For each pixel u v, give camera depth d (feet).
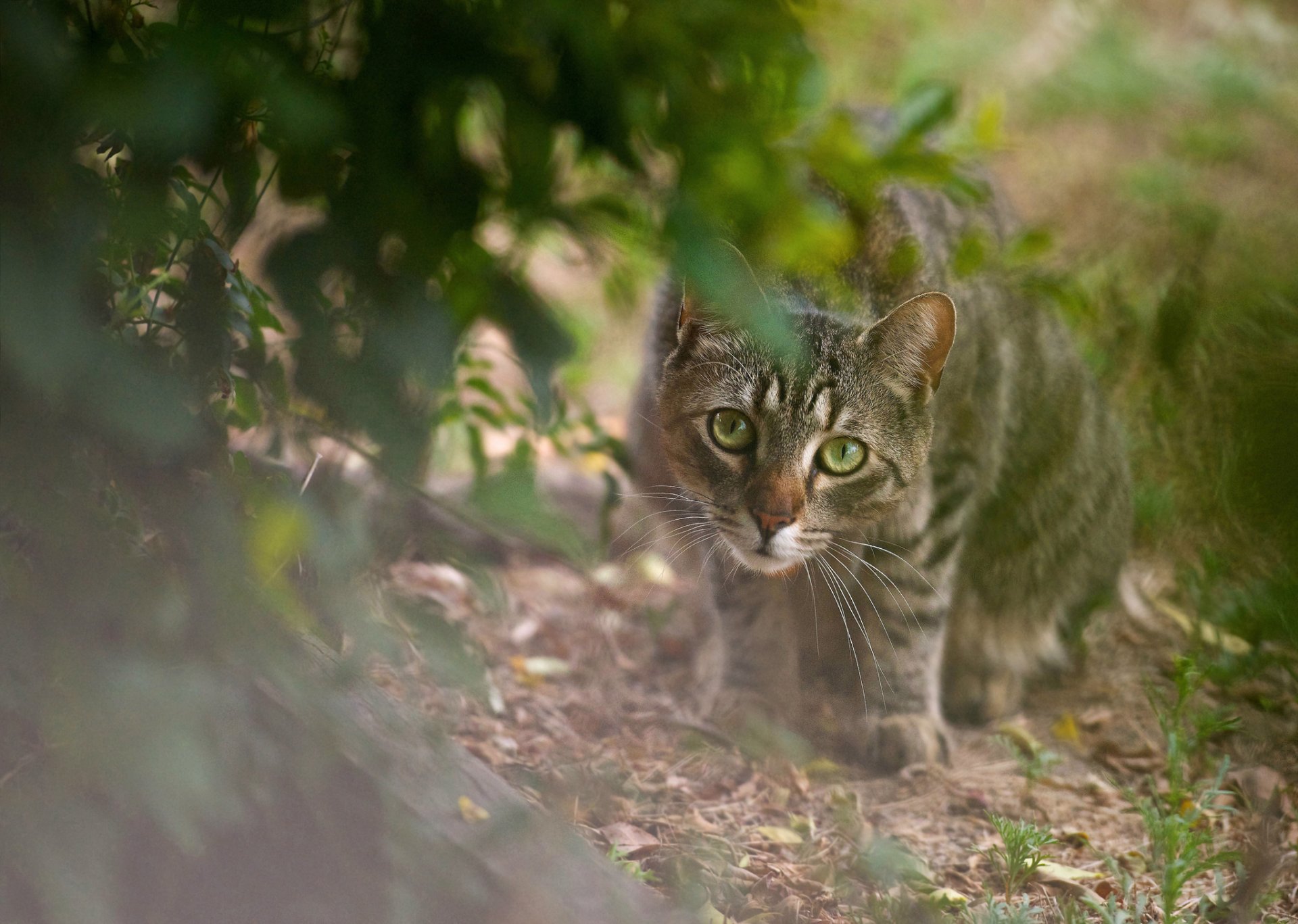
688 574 28.73
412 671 22.41
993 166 46.75
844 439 21.67
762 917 18.63
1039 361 27.17
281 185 17.48
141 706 13.41
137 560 14.48
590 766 22.39
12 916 14.53
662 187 19.02
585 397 38.47
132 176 14.75
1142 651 29.04
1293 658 25.91
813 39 20.66
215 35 12.97
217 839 16.22
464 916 16.28
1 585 13.78
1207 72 53.36
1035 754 25.09
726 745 24.62
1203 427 24.20
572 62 17.17
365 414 17.28
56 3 13.34
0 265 12.19
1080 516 28.66
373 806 16.25
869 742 25.39
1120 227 39.09
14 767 14.40
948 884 20.48
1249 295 20.57
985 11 59.36
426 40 16.12
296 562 16.53
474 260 18.58
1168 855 20.03
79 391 13.02
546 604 29.19
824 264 22.48
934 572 25.32
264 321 17.97
